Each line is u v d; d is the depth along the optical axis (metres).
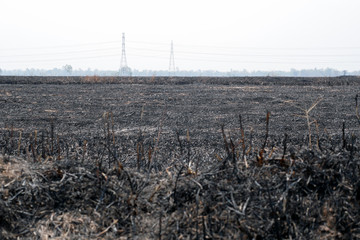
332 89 16.03
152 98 13.65
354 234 3.59
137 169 5.24
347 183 4.10
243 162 4.69
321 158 4.45
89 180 4.49
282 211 3.80
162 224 3.89
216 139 7.57
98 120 9.86
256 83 18.58
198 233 3.68
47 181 4.48
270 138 7.61
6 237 3.79
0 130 8.60
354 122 9.39
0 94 14.52
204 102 12.78
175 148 6.87
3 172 4.57
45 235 3.85
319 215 3.78
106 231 3.88
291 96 13.89
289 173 4.30
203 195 4.11
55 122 9.61
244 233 3.62
